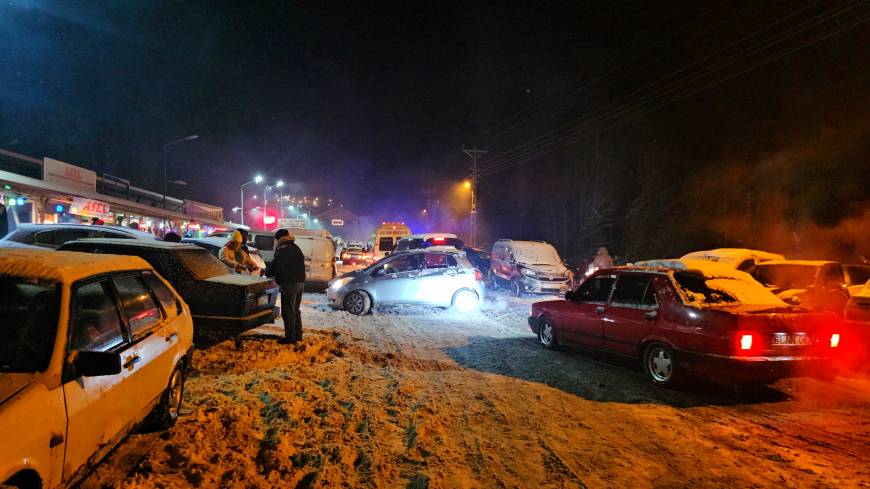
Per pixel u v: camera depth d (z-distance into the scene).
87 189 25.70
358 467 4.05
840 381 6.85
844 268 11.18
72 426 2.77
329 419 5.00
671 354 6.26
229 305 7.29
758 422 5.22
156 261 7.39
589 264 25.45
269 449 4.28
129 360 3.54
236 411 5.01
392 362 7.52
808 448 4.55
